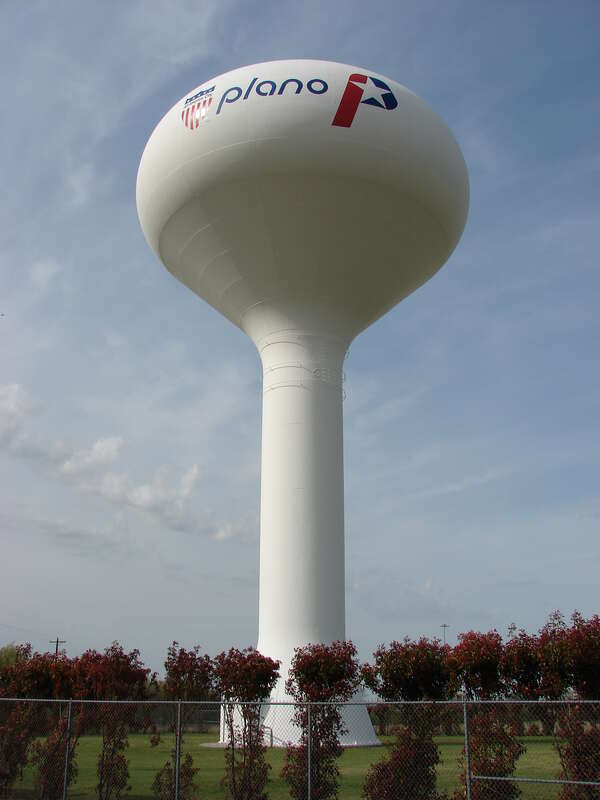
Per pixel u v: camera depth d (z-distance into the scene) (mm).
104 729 15336
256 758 14109
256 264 21219
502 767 12281
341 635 21062
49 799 15266
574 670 13445
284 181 19344
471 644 14617
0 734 16609
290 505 21438
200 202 20250
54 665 19234
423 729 13008
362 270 21328
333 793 13383
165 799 14320
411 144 19797
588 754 11805
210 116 19703
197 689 18078
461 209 21641
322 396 22109
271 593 21141
